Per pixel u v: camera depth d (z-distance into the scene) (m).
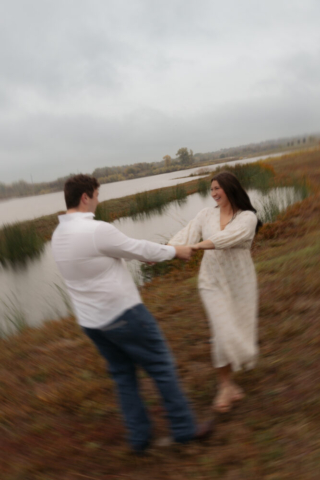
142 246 2.41
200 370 3.70
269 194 16.16
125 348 2.40
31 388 3.73
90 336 2.46
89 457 2.68
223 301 2.99
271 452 2.41
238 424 2.81
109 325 2.31
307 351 3.58
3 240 13.36
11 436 3.00
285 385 3.17
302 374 3.25
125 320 2.31
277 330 4.14
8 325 6.86
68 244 2.31
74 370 3.98
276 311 4.62
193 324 4.83
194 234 3.23
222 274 3.04
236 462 2.41
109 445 2.79
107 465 2.57
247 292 3.09
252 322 3.14
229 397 3.02
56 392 3.50
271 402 2.98
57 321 6.02
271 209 12.30
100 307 2.31
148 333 2.38
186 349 4.18
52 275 10.62
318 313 4.30
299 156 26.48
